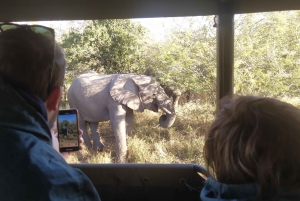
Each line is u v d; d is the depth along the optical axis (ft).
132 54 23.61
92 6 6.54
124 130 19.10
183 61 19.60
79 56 23.77
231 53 6.25
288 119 2.35
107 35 23.63
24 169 2.50
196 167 5.08
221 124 2.55
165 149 18.28
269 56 16.99
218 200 2.37
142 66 23.61
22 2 6.41
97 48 23.86
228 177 2.37
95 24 23.81
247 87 16.79
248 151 2.27
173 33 20.29
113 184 5.35
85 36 23.57
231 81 6.29
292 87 16.75
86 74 21.48
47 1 6.37
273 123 2.32
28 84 2.77
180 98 22.12
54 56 2.90
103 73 24.08
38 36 2.86
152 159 17.66
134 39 23.62
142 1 6.35
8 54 2.75
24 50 2.76
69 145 5.15
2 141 2.56
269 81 16.56
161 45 21.27
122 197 5.38
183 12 6.65
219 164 2.46
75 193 2.61
